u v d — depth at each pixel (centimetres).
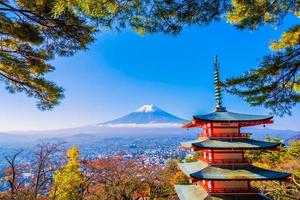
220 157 1577
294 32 705
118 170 2484
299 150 3000
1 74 989
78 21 800
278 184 2206
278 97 720
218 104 1809
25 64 943
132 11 555
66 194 2172
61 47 910
